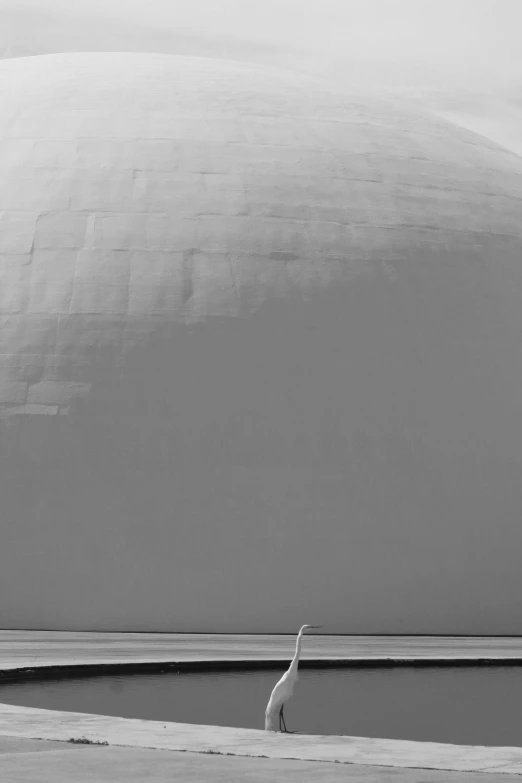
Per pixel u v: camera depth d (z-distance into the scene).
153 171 22.98
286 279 21.86
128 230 22.02
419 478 21.38
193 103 25.11
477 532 21.61
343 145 24.91
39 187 22.66
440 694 11.91
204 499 20.48
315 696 11.68
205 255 21.89
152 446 20.59
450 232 23.70
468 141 28.14
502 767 6.61
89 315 21.25
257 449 20.75
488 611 21.42
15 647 16.39
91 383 20.84
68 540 20.23
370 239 22.81
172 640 18.12
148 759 6.80
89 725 8.23
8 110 24.69
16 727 8.04
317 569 20.61
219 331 21.25
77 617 20.05
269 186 23.11
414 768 6.59
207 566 20.31
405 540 21.08
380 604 20.80
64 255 21.78
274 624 20.34
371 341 21.75
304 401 21.11
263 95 26.17
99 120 24.17
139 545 20.27
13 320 21.30
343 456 21.03
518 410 22.58
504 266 23.81
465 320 22.66
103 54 29.61
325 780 6.16
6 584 20.12
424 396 21.77
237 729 8.19
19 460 20.50
